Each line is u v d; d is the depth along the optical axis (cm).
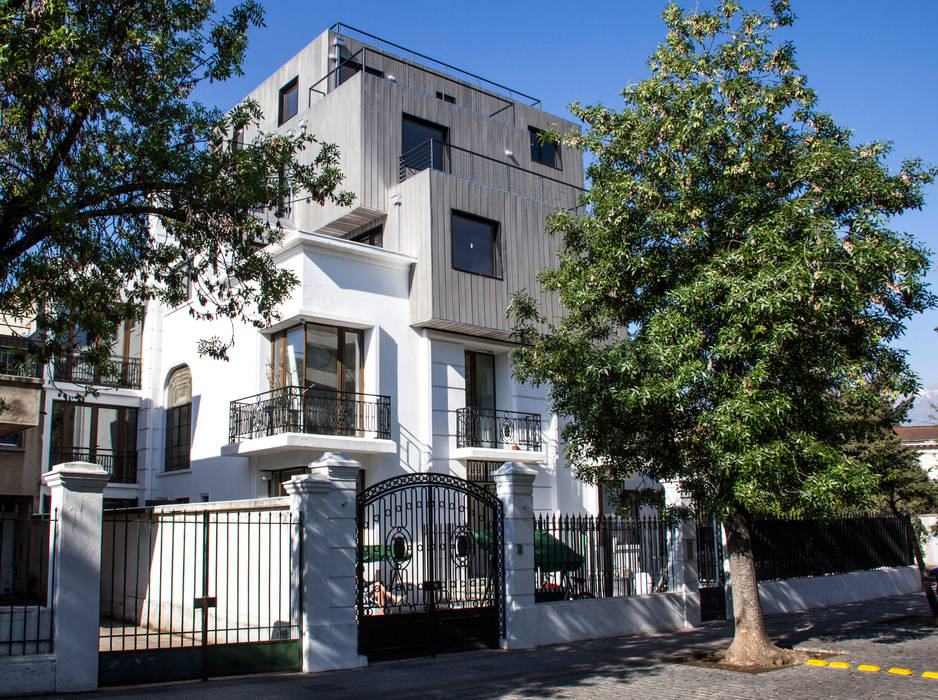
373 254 1858
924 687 941
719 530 1675
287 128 2366
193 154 1098
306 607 1049
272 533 1195
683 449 1142
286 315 1770
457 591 1261
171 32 1073
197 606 1002
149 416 2258
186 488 2098
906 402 1229
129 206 1066
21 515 2052
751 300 1030
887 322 1134
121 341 2328
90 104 981
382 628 1138
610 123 1241
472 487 1291
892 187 1105
